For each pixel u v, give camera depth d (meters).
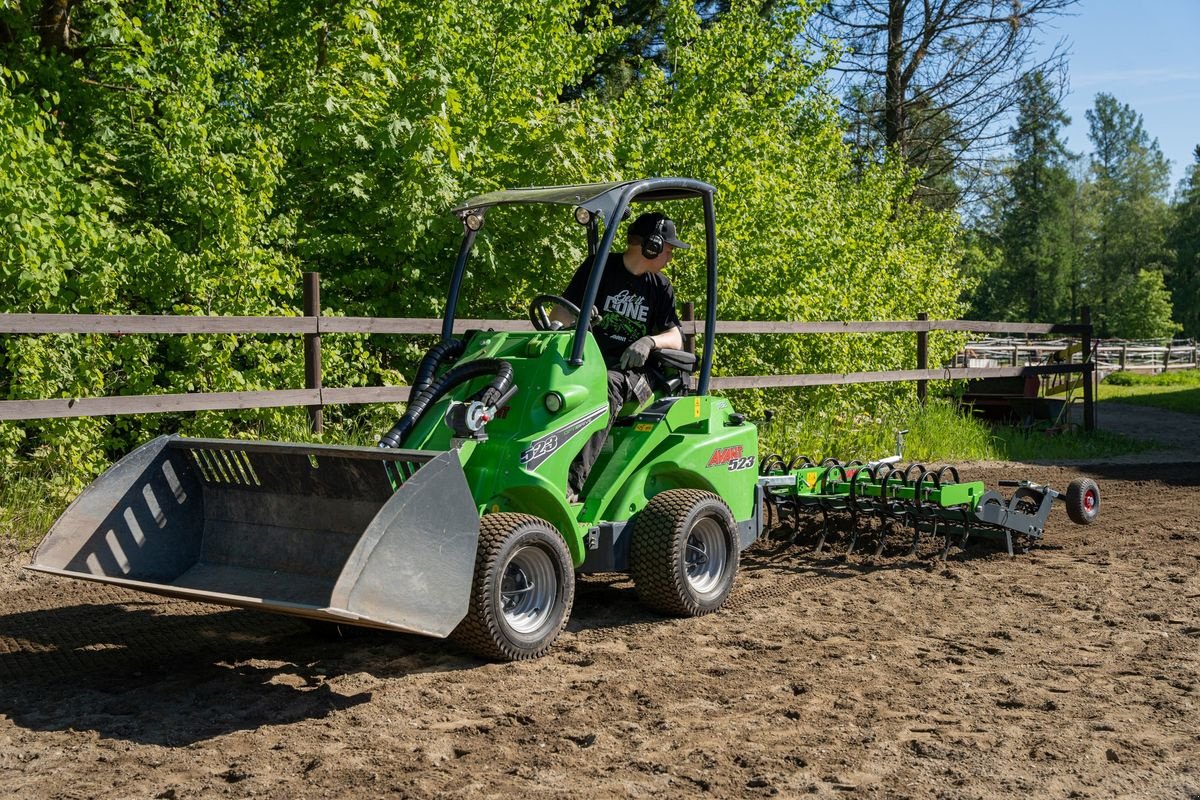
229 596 4.21
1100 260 94.56
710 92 13.34
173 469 5.18
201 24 9.88
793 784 3.59
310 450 4.73
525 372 5.25
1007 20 27.28
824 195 15.66
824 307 13.52
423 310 10.17
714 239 6.23
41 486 7.90
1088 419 16.88
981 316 82.38
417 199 9.79
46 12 10.56
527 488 5.06
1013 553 7.57
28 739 3.96
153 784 3.56
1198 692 4.60
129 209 9.62
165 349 9.53
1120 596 6.35
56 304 8.41
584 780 3.60
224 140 9.71
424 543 4.32
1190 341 53.50
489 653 4.86
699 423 6.12
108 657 4.98
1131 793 3.54
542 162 10.38
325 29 11.34
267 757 3.78
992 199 35.25
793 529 7.96
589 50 14.48
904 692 4.56
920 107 28.69
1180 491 11.03
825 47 15.29
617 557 5.58
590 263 6.00
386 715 4.22
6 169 7.91
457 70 11.23
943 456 13.11
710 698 4.46
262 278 9.14
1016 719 4.25
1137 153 108.69
